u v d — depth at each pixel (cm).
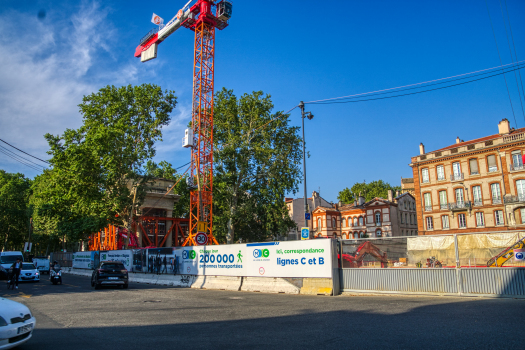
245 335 729
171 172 6856
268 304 1214
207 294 1633
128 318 970
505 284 1169
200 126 4522
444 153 4888
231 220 4494
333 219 7206
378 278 1418
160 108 4825
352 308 1056
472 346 587
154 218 5478
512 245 1188
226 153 4375
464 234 1275
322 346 623
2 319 603
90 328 839
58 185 4162
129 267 2914
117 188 4306
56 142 4184
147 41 5669
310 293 1532
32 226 6925
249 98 4766
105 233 5553
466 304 1049
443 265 1297
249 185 4612
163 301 1359
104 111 4559
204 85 4653
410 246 1374
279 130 4847
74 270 4166
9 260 3025
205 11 4656
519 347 571
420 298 1248
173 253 2367
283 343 654
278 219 4444
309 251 1578
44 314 1070
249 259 1828
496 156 4419
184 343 674
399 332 707
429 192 5012
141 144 4500
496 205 4350
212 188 4466
